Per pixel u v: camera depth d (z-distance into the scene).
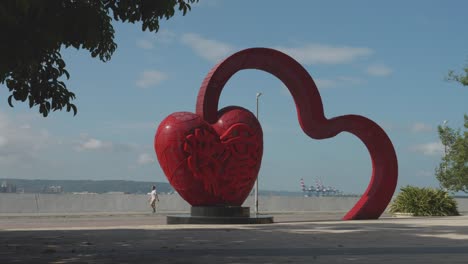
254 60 24.36
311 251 12.02
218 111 23.94
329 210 45.09
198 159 22.58
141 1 9.89
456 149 38.31
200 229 19.44
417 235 16.53
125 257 11.01
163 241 14.68
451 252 11.73
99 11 9.58
